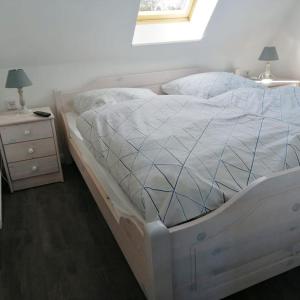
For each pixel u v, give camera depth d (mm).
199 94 2930
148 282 1189
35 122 2525
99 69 3053
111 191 1590
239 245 1264
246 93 2574
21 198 2543
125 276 1696
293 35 3398
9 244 1995
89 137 1899
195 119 1877
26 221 2230
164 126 1801
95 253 1882
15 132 2480
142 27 3006
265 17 3232
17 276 1732
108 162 1622
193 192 1229
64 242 1994
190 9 3082
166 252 1065
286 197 1271
